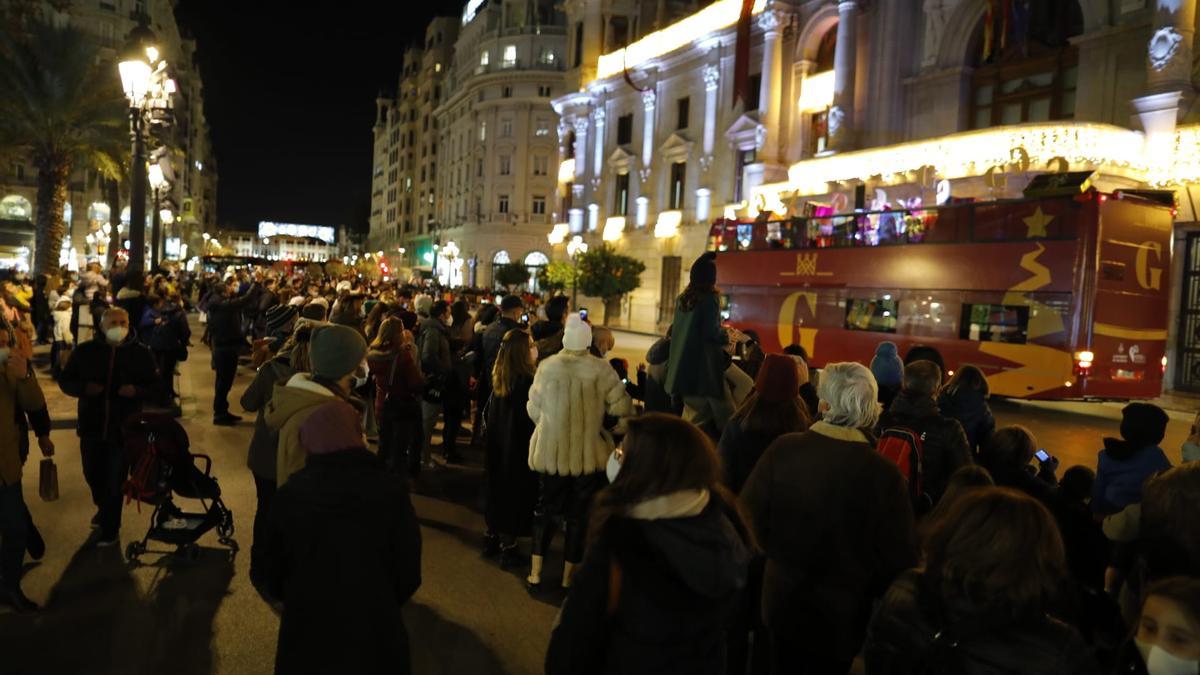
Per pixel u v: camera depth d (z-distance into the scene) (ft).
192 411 40.24
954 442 15.24
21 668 14.92
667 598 7.86
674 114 144.87
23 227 165.68
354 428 10.53
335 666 9.67
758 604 14.34
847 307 65.00
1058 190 51.08
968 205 56.13
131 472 20.07
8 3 73.41
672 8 158.92
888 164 85.71
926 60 95.30
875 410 12.53
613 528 8.14
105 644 15.99
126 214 195.72
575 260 145.07
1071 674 7.43
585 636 7.95
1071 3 82.89
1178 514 10.40
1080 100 78.64
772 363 15.20
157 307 37.91
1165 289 51.85
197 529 20.34
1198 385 67.41
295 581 9.93
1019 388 51.72
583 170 169.58
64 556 20.61
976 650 7.66
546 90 246.68
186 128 288.30
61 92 86.33
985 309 54.19
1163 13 68.59
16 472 16.96
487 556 21.99
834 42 114.42
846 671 11.90
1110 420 55.36
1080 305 49.14
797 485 11.89
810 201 97.45
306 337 19.39
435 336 31.58
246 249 589.32
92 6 183.11
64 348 47.44
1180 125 67.56
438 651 16.31
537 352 25.30
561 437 18.72
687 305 19.85
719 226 81.15
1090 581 15.98
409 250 343.26
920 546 11.35
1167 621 7.00
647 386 22.65
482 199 253.85
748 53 124.57
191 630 16.74
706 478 8.30
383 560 10.14
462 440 38.24
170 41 242.99
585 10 169.48
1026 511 7.76
